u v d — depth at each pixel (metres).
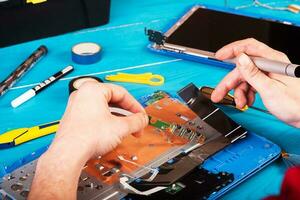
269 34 1.06
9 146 0.83
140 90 0.96
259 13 1.18
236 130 0.83
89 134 0.66
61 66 1.03
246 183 0.75
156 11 1.21
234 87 0.88
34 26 1.09
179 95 0.92
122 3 1.25
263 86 0.81
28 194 0.66
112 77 0.99
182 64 1.04
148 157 0.77
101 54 1.05
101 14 1.14
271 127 0.87
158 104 0.90
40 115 0.90
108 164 0.75
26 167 0.75
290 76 0.79
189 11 1.16
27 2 1.05
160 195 0.70
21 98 0.93
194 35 1.07
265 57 0.85
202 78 1.00
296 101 0.81
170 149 0.79
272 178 0.76
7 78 0.97
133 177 0.73
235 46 0.89
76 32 1.14
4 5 1.03
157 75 1.00
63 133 0.66
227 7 1.18
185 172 0.74
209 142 0.80
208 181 0.73
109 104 0.76
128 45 1.10
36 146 0.83
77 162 0.64
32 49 1.08
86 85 0.73
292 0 1.24
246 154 0.78
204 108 0.88
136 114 0.72
